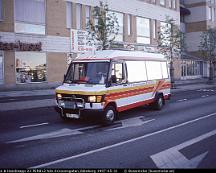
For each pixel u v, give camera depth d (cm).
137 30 3816
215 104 1753
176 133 975
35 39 2719
